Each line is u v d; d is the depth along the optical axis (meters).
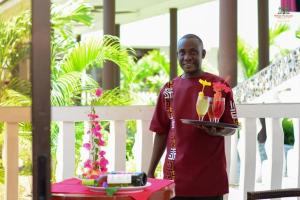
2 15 3.18
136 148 4.08
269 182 4.29
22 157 3.91
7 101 3.29
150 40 21.50
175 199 3.40
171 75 16.02
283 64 9.52
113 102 5.53
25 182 3.84
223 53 9.12
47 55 1.72
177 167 3.39
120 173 2.83
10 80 3.05
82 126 4.84
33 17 1.71
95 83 6.18
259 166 4.99
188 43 3.43
